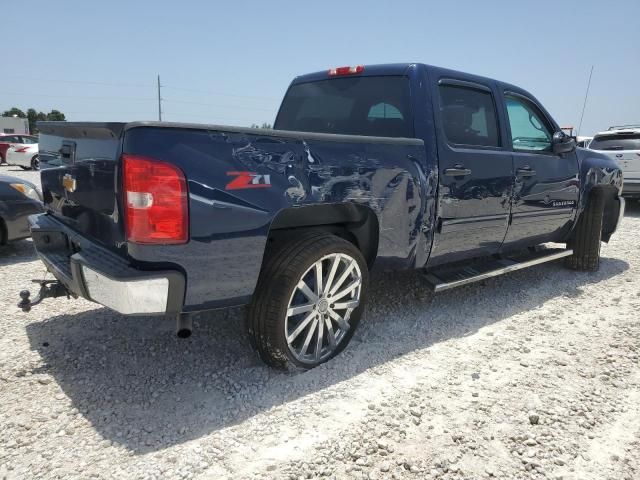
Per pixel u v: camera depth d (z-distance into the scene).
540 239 4.96
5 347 3.37
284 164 2.75
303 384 2.97
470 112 4.04
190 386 2.94
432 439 2.52
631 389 3.07
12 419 2.57
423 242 3.62
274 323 2.83
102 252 2.69
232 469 2.26
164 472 2.23
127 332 3.65
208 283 2.57
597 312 4.39
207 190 2.47
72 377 3.01
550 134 4.97
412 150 3.45
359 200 3.11
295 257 2.84
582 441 2.55
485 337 3.77
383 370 3.19
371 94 3.99
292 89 4.76
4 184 5.68
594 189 5.43
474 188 3.89
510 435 2.57
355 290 3.26
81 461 2.28
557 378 3.17
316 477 2.24
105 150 2.54
